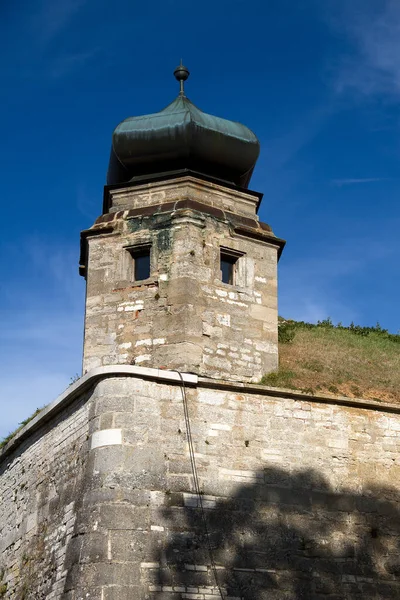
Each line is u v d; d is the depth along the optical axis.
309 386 21.94
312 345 25.50
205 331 21.80
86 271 24.00
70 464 20.77
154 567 18.67
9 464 24.33
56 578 19.62
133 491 19.19
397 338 29.83
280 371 22.44
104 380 20.28
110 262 22.81
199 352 21.48
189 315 21.69
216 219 23.06
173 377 20.45
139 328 21.92
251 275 22.98
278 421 21.05
